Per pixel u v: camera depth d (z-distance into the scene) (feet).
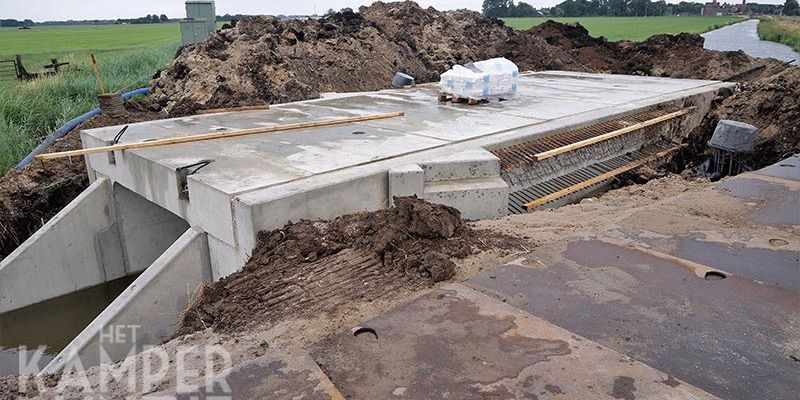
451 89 35.63
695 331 10.13
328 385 8.68
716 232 14.82
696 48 61.31
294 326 11.60
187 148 23.15
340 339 10.19
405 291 12.86
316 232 16.47
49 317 25.80
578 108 33.50
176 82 39.96
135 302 18.16
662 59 62.13
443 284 13.04
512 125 28.12
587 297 11.48
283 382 8.84
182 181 19.98
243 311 12.94
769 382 8.63
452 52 59.82
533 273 12.67
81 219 25.82
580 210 19.39
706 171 34.73
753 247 13.79
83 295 26.63
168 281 18.83
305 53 46.37
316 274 14.20
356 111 32.30
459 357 9.38
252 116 30.76
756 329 10.17
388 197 19.93
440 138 24.91
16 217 28.78
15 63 60.34
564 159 27.96
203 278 19.67
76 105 40.47
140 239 27.89
